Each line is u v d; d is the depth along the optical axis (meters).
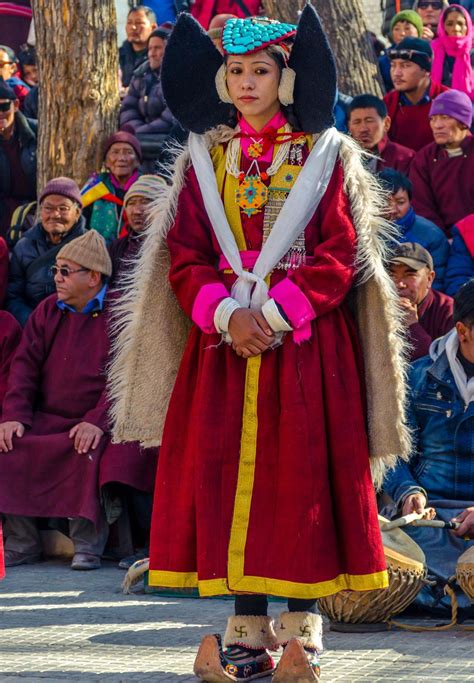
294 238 6.02
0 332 12.07
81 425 10.88
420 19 17.31
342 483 5.88
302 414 5.83
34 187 15.70
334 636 7.29
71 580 9.97
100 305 11.42
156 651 6.86
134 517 11.08
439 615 7.97
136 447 10.71
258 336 5.85
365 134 13.84
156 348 6.43
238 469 5.89
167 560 6.03
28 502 10.96
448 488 8.33
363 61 16.44
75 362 11.36
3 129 15.50
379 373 6.14
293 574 5.71
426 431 8.42
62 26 14.79
